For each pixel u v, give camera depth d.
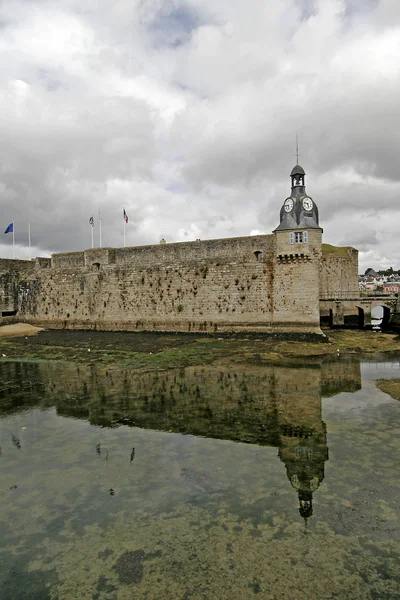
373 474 11.83
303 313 38.59
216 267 42.16
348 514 9.93
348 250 58.12
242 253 41.09
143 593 7.64
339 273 55.75
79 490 11.42
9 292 53.03
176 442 14.45
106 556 8.70
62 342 38.94
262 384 21.88
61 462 13.16
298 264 38.72
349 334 40.94
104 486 11.58
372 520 9.68
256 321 40.34
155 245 45.56
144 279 45.69
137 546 8.98
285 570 8.10
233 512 10.12
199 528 9.53
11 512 10.45
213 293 42.28
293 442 14.18
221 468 12.40
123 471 12.41
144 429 15.76
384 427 15.36
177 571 8.18
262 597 7.43
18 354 32.75
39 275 52.31
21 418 17.39
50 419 17.17
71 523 9.90
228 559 8.47
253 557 8.50
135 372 25.30
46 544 9.16
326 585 7.69
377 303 58.56
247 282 40.78
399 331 42.03
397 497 10.62
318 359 28.50
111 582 7.95
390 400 18.70
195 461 12.91
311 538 9.06
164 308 44.59
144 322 45.56
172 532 9.41
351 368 25.56
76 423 16.62
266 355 29.95
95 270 48.41
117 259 47.66
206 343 36.16
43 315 51.78
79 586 7.88
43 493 11.32
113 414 17.56
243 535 9.23
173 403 18.81
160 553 8.73
